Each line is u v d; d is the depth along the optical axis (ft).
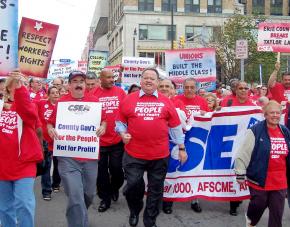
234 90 26.89
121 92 24.23
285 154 17.74
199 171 23.71
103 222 22.04
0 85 17.80
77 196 18.38
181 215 23.22
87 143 18.94
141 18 207.00
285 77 29.50
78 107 19.16
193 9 211.82
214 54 37.78
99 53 69.15
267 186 17.70
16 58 16.39
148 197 19.81
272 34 37.76
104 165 23.84
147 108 19.36
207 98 32.94
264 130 17.83
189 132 23.79
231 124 23.62
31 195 16.78
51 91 25.79
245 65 139.23
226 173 23.54
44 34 20.88
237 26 140.46
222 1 212.02
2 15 16.22
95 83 26.12
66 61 67.56
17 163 16.63
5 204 17.13
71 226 18.47
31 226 16.62
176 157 23.63
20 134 16.69
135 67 42.45
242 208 24.71
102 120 19.43
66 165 18.83
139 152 19.48
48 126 19.43
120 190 28.63
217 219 22.54
